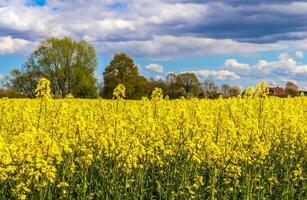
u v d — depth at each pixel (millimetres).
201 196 12344
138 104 24062
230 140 13562
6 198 11305
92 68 72625
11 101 20484
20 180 10656
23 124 15023
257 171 13586
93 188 13094
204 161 13117
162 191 12516
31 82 70062
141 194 11883
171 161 13648
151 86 72750
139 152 12297
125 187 11836
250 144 13320
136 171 12742
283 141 15898
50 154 10125
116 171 12039
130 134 13547
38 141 10078
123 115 17094
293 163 14961
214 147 12547
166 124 14828
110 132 13000
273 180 13414
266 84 15586
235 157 12695
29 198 10797
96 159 13508
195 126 13695
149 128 13867
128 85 68500
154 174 13656
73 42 71750
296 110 21203
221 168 13023
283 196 13062
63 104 15750
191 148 13336
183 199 12031
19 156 10328
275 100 24594
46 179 10375
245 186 12500
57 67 71250
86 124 14727
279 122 15859
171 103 22812
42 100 13930
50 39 71375
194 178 12516
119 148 12352
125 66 70000
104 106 19344
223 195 12906
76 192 11945
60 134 13570
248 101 19734
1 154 10219
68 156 12617
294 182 13523
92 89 66375
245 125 14477
